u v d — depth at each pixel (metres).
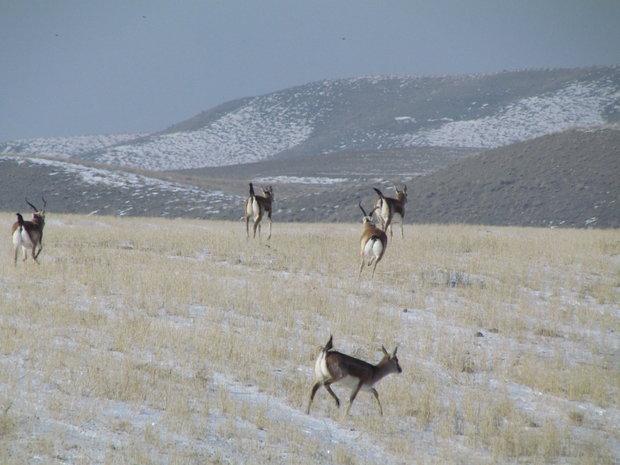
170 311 47.44
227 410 32.41
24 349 36.72
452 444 32.28
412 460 29.75
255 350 40.88
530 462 31.52
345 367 32.84
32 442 26.12
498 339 49.53
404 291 58.56
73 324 42.22
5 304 44.44
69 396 31.27
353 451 30.08
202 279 55.72
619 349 49.88
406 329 49.22
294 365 40.22
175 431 29.31
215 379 36.59
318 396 36.34
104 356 36.69
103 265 58.34
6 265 56.22
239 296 51.84
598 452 33.16
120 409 30.86
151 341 40.53
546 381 41.59
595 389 41.12
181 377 35.69
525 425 35.75
